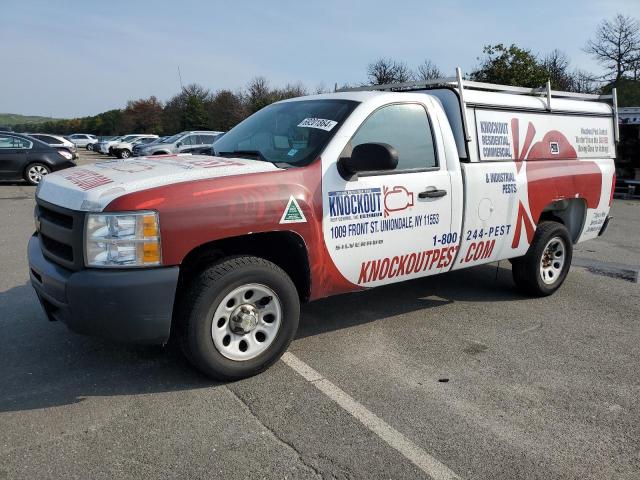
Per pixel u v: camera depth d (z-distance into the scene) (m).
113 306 3.06
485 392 3.56
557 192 5.39
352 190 3.85
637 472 2.79
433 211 4.33
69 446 2.82
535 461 2.84
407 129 4.26
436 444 2.95
